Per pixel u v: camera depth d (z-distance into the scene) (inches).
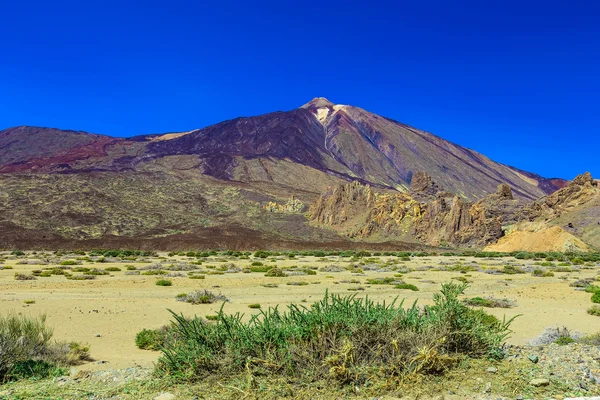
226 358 266.7
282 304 861.8
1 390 276.4
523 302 955.3
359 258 3056.1
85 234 5177.2
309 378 248.7
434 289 1168.2
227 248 4569.4
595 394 238.2
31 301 875.4
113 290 1105.4
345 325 272.5
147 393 253.0
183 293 1025.5
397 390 240.8
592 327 656.4
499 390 242.2
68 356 421.7
